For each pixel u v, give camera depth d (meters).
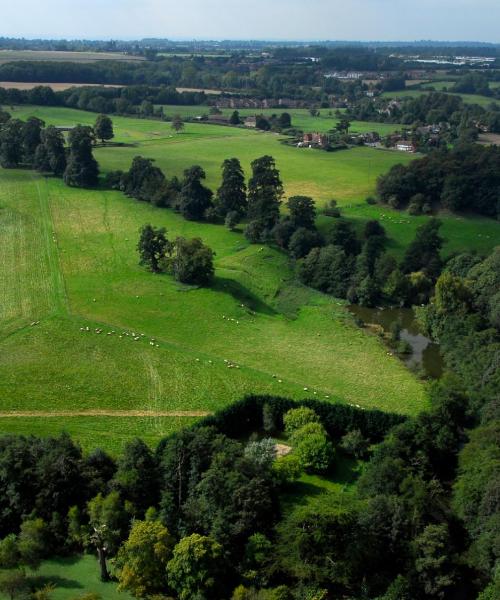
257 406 82.19
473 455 69.88
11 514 61.34
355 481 73.25
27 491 61.59
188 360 97.12
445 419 75.88
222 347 102.62
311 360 101.19
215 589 54.94
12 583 53.53
